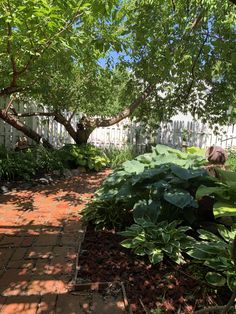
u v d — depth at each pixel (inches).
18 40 145.3
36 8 122.5
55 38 139.7
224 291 90.3
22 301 84.9
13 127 304.3
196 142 395.2
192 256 96.5
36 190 209.6
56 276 97.0
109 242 119.7
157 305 83.4
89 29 152.7
